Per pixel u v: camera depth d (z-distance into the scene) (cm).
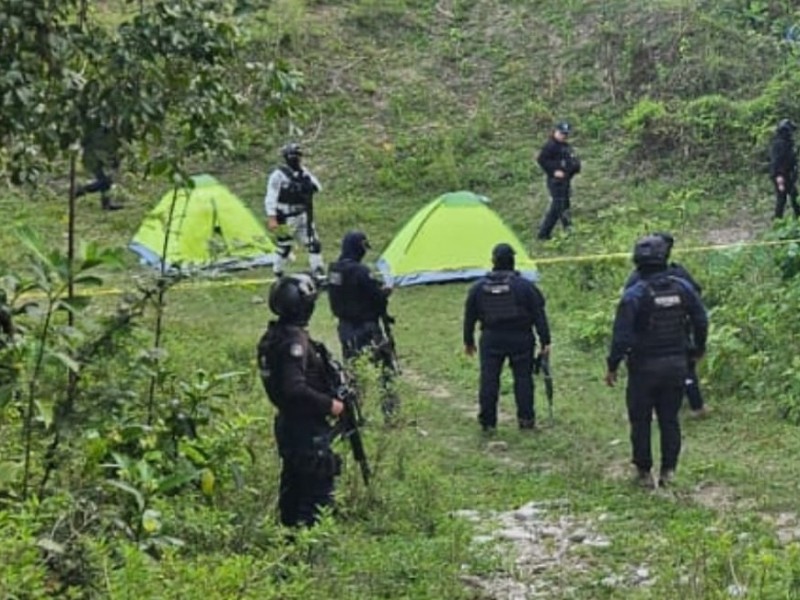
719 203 3744
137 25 1322
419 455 1895
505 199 3950
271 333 1381
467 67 4591
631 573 1398
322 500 1398
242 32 1389
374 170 4138
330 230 3806
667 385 1797
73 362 1145
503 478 1889
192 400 1338
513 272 2156
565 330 2823
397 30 4788
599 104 4316
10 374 1177
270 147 4209
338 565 1317
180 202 2844
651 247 1797
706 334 1817
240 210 3062
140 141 1337
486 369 2153
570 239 3522
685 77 4247
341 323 2092
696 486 1820
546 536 1558
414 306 3028
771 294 2519
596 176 3981
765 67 4247
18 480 1162
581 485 1831
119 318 1250
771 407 2202
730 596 1231
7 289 1167
